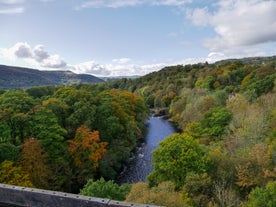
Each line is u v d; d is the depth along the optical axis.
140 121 78.38
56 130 40.41
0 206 6.49
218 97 75.56
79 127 46.00
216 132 48.38
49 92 74.19
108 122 52.94
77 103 49.94
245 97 63.59
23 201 6.32
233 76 104.94
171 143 32.91
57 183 38.06
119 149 52.69
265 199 20.94
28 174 32.94
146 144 65.94
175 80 152.25
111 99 62.81
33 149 35.56
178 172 31.48
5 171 31.22
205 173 28.86
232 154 35.47
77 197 5.94
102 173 45.81
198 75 145.00
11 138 38.47
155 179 33.00
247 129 39.28
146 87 164.50
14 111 40.62
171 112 103.62
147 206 5.48
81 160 43.62
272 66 97.62
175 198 23.02
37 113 41.53
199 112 70.38
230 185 28.61
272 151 30.94
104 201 5.75
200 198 26.44
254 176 28.25
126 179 46.06
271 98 52.84
